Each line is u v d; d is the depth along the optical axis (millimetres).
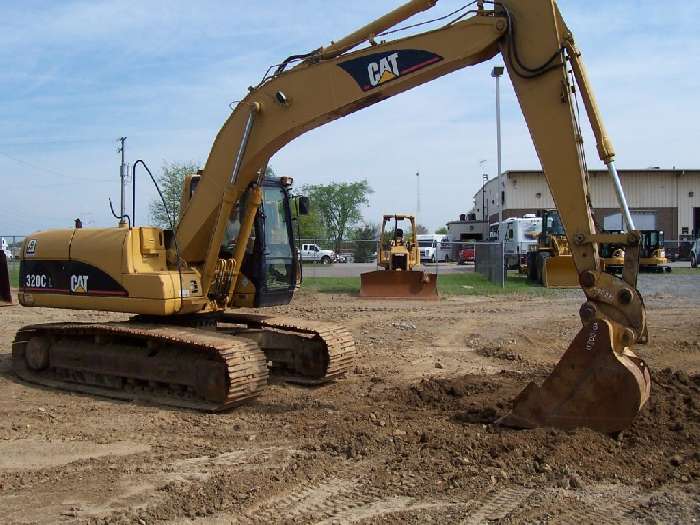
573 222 6195
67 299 9117
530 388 6309
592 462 5543
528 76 6340
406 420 6977
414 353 11539
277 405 7992
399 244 23344
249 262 9258
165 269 8836
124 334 8562
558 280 23594
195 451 6371
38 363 9492
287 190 9891
